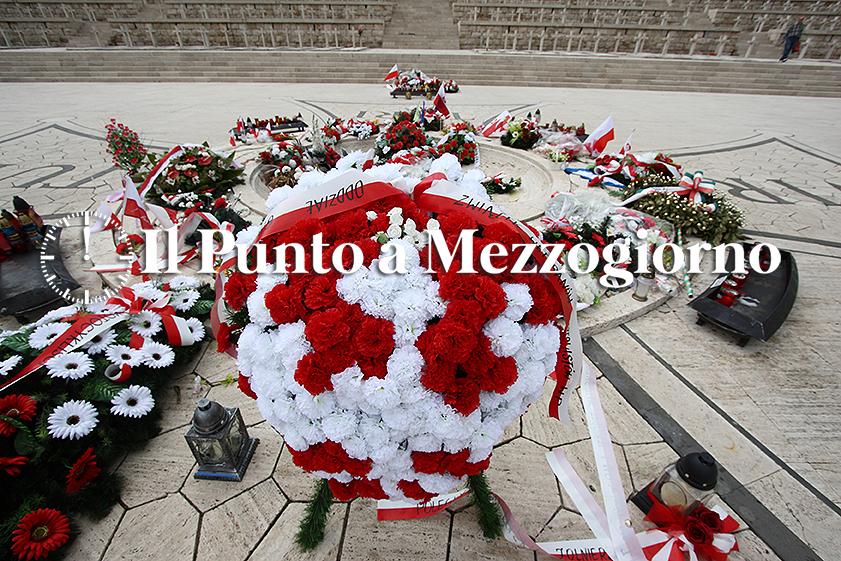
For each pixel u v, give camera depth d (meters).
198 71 18.67
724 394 3.50
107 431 2.81
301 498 2.72
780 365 3.79
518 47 23.02
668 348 3.98
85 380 2.94
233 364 3.72
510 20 24.38
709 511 2.37
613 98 16.33
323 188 1.94
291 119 11.09
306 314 1.63
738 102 15.94
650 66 18.86
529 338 1.76
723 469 2.94
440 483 1.81
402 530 2.56
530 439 3.12
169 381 3.48
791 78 17.97
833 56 20.89
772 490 2.81
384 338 1.52
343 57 19.14
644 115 13.58
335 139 8.91
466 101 15.34
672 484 2.43
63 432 2.59
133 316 3.48
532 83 18.61
